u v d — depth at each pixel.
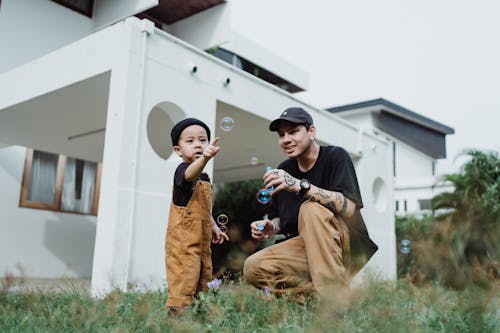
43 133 5.97
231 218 9.69
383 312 1.80
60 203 7.16
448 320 1.97
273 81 12.39
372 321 1.74
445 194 7.79
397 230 8.61
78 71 4.21
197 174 2.00
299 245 2.29
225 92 4.70
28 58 6.68
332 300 1.85
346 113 15.09
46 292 2.83
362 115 14.91
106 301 2.35
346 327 1.64
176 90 4.13
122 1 7.16
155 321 1.83
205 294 2.08
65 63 4.38
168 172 3.91
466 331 1.88
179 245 2.05
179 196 2.10
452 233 5.92
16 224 6.61
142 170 3.71
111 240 3.44
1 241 6.43
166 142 6.45
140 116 3.75
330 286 1.94
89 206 7.54
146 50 3.89
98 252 3.52
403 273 7.80
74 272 7.17
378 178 7.13
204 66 4.46
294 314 1.94
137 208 3.63
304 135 2.31
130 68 3.74
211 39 7.91
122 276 3.45
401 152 15.38
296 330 1.71
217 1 7.80
